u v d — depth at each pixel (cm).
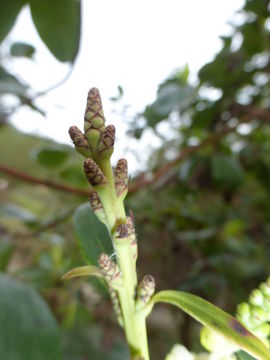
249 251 27
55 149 23
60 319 23
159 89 23
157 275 31
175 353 8
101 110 6
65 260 25
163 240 30
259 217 31
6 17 17
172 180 29
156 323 39
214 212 30
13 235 26
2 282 10
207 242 28
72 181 25
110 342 22
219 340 7
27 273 24
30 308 10
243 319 8
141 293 7
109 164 6
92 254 10
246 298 26
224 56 23
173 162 23
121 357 21
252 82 27
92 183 6
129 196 23
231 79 23
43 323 10
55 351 9
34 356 9
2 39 17
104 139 6
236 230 27
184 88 22
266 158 31
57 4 16
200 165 28
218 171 25
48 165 24
